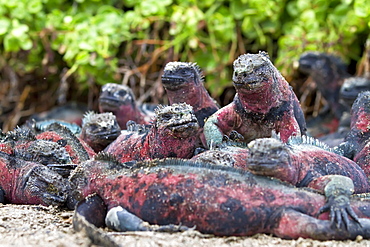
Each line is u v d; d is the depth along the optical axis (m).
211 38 18.30
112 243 7.41
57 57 20.02
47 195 10.16
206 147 10.84
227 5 19.14
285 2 19.06
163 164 8.66
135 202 8.48
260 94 10.07
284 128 10.57
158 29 19.05
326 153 9.56
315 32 18.44
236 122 10.76
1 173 10.55
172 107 9.82
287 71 18.61
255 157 8.32
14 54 19.91
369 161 10.55
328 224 7.95
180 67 11.38
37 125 13.74
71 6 19.66
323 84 18.33
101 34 18.39
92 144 12.29
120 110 14.29
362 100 11.48
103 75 18.92
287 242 7.95
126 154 10.68
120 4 19.73
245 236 8.23
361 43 19.33
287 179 8.56
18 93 20.44
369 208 8.27
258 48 19.50
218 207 8.16
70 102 20.53
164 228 8.13
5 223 8.84
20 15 18.81
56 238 7.93
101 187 8.76
